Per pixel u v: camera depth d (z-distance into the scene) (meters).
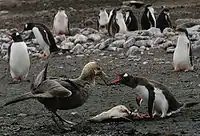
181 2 37.22
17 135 9.47
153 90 9.99
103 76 9.54
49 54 19.45
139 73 15.28
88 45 20.61
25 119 10.79
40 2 37.81
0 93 13.84
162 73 15.15
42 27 19.48
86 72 9.32
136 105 11.57
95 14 32.94
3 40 22.98
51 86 8.80
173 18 30.53
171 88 13.15
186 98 11.91
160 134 9.02
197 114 10.34
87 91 9.30
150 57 17.59
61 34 25.23
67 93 8.68
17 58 15.37
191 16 30.73
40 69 17.20
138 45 19.23
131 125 9.75
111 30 24.84
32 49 20.61
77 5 37.00
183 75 14.77
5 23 30.73
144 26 26.66
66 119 10.53
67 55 19.25
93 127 9.73
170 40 19.70
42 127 9.98
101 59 17.86
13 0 38.41
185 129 9.30
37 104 12.23
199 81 13.87
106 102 12.08
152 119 10.11
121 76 10.31
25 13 34.84
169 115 10.27
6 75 16.64
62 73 16.00
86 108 11.54
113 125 9.84
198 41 17.73
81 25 29.62
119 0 38.28
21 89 14.30
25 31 23.28
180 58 15.06
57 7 36.53
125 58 17.78
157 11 33.91
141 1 38.91
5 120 10.77
